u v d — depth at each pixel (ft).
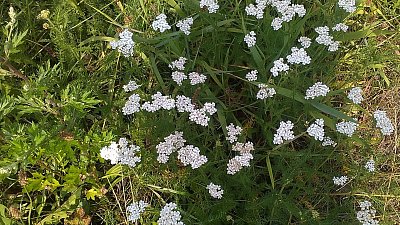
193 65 2.04
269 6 2.19
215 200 1.93
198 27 2.15
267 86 1.87
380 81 2.27
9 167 1.71
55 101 1.89
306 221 1.85
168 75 2.23
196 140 2.05
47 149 1.78
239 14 2.19
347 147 2.00
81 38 2.29
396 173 2.08
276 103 1.96
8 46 1.82
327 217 1.92
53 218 1.94
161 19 1.90
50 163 1.98
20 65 2.19
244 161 1.76
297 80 1.90
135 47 2.09
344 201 2.00
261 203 1.84
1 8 2.22
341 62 2.20
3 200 1.96
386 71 2.28
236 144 1.83
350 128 1.81
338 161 2.03
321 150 2.01
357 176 1.89
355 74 2.14
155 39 2.04
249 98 2.19
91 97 2.04
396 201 2.06
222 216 1.82
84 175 1.97
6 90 2.03
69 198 1.95
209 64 2.21
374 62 2.13
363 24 2.35
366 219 1.82
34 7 2.28
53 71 1.98
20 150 1.73
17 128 1.86
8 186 2.00
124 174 1.99
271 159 2.10
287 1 1.92
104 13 2.27
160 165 1.90
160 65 2.22
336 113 1.90
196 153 1.74
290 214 1.85
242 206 1.98
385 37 2.32
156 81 2.16
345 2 1.93
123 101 2.08
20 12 2.10
